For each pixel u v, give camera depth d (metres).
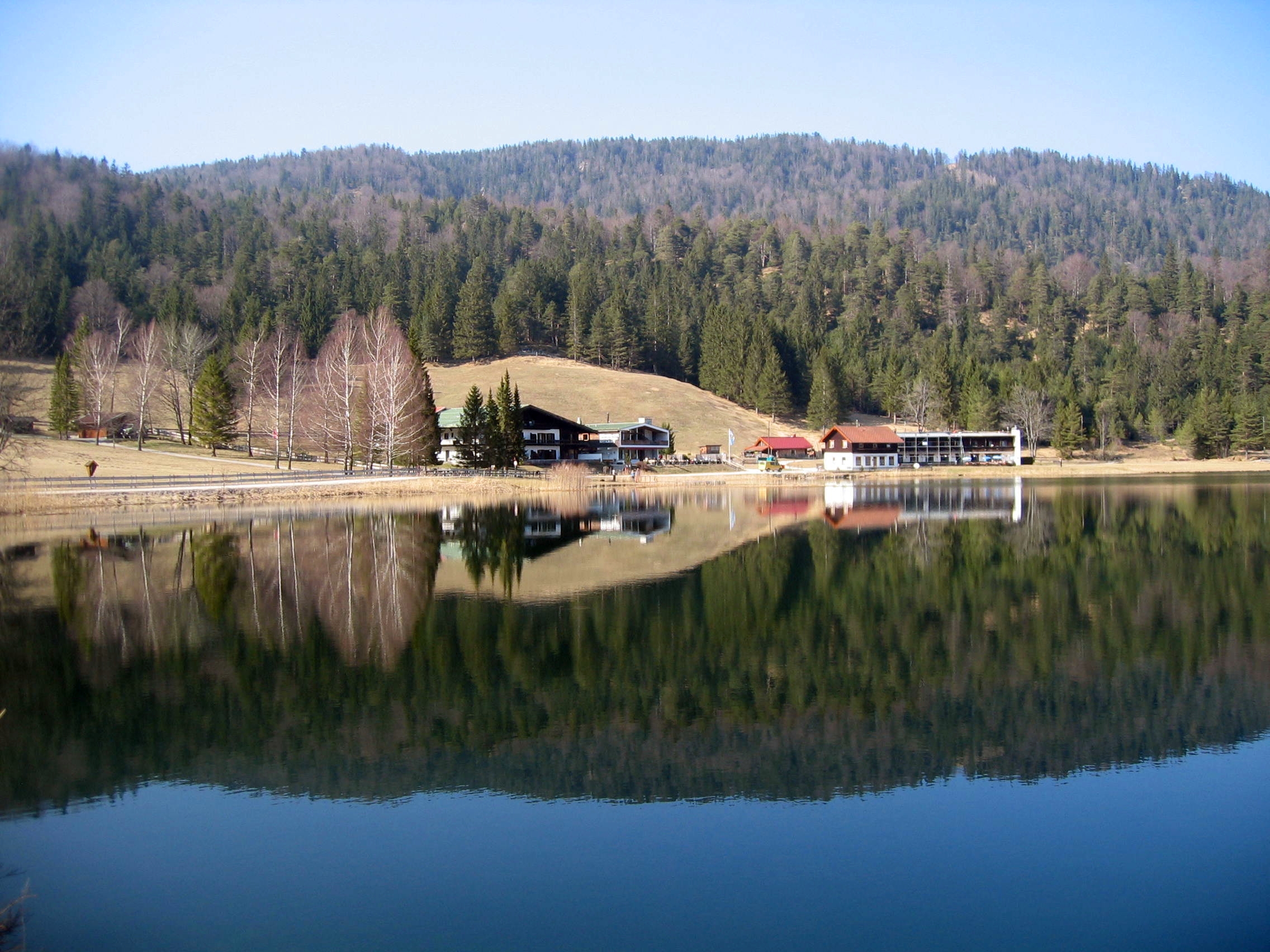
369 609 32.41
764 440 138.25
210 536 51.22
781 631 29.34
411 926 13.10
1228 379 156.88
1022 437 149.50
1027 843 15.50
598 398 157.25
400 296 181.88
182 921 13.28
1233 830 15.92
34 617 30.91
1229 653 26.44
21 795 17.41
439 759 19.00
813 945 12.59
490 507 72.38
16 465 72.12
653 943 12.64
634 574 39.69
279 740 20.00
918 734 20.36
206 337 137.25
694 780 18.02
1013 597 34.59
